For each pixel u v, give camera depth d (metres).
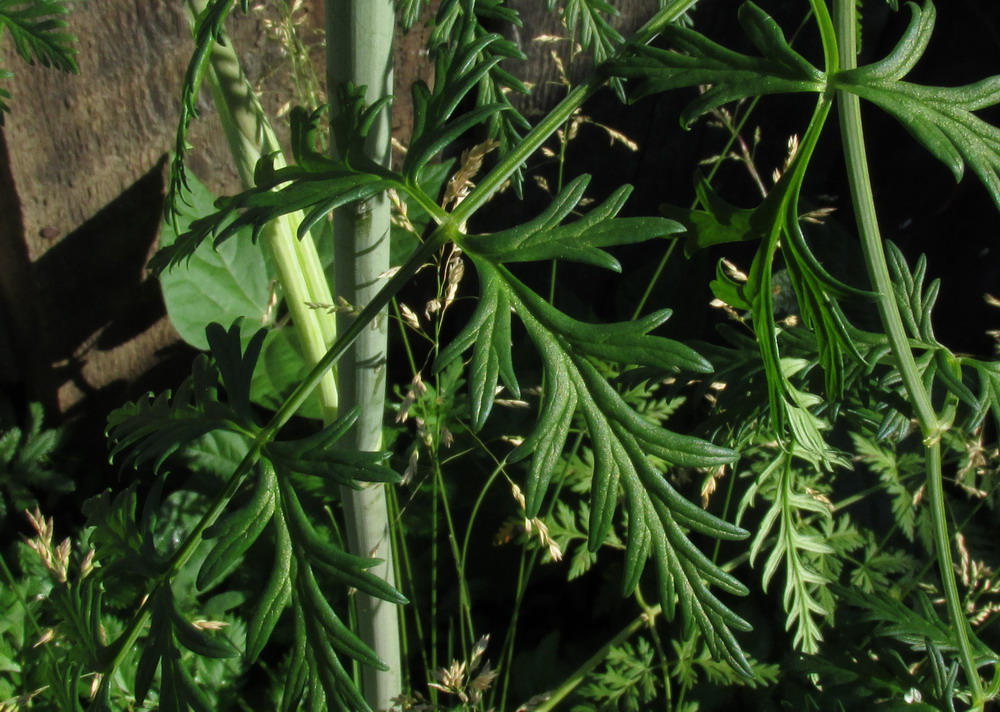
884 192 0.91
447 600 0.72
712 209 0.41
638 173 0.81
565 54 0.71
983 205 0.88
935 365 0.48
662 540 0.39
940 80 0.85
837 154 0.86
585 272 0.87
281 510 0.41
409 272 0.40
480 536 0.74
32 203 0.67
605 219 0.39
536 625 0.75
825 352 0.42
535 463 0.39
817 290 0.40
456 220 0.40
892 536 0.74
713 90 0.39
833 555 0.64
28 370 0.79
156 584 0.42
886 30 0.81
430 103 0.41
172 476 0.80
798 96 0.80
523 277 0.85
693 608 0.39
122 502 0.44
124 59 0.64
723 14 0.74
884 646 0.57
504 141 0.46
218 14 0.40
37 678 0.60
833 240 0.85
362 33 0.41
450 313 0.82
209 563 0.41
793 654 0.52
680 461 0.39
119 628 0.65
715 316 0.87
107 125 0.66
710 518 0.39
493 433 0.74
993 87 0.39
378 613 0.53
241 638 0.68
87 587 0.45
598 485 0.39
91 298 0.73
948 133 0.39
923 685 0.50
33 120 0.64
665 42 0.71
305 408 0.74
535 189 0.79
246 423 0.43
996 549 0.71
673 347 0.38
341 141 0.41
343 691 0.41
